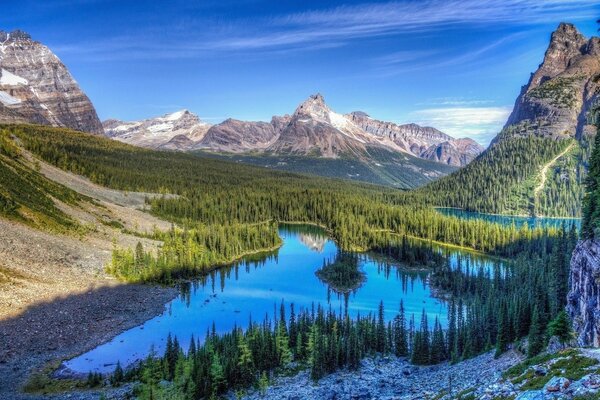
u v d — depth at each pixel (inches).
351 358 3848.4
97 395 3218.5
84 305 4891.7
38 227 6220.5
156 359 3678.6
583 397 1334.9
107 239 7037.4
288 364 4008.4
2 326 4042.8
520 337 3334.2
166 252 6929.1
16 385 3346.5
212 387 3371.1
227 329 4852.4
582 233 3221.0
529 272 5713.6
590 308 2802.7
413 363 3922.2
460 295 6112.2
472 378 2851.9
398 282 6914.4
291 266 7819.9
